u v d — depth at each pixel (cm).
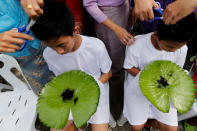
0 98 128
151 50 103
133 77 123
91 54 107
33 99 129
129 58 113
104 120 120
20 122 119
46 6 79
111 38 139
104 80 124
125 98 128
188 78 93
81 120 83
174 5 77
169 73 93
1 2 96
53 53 105
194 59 124
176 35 80
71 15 84
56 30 77
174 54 105
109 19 119
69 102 89
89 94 88
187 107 87
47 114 89
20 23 105
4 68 118
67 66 113
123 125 166
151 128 158
